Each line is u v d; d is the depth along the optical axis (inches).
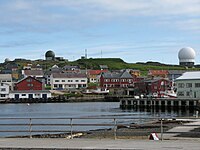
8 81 6624.0
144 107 4097.0
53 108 4239.7
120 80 7101.4
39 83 6309.1
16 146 791.1
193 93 4131.4
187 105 3762.3
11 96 5935.0
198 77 4146.2
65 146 785.6
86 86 7283.5
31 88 6264.8
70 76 7239.2
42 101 5693.9
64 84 7180.1
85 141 877.8
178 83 4259.4
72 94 6215.6
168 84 5989.2
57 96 6063.0
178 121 1998.0
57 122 2324.1
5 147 776.9
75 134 1528.1
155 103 4005.9
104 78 7066.9
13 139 936.9
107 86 7062.0
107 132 1573.6
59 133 1697.8
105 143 834.2
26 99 5679.1
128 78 7121.1
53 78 7140.8
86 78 7308.1
